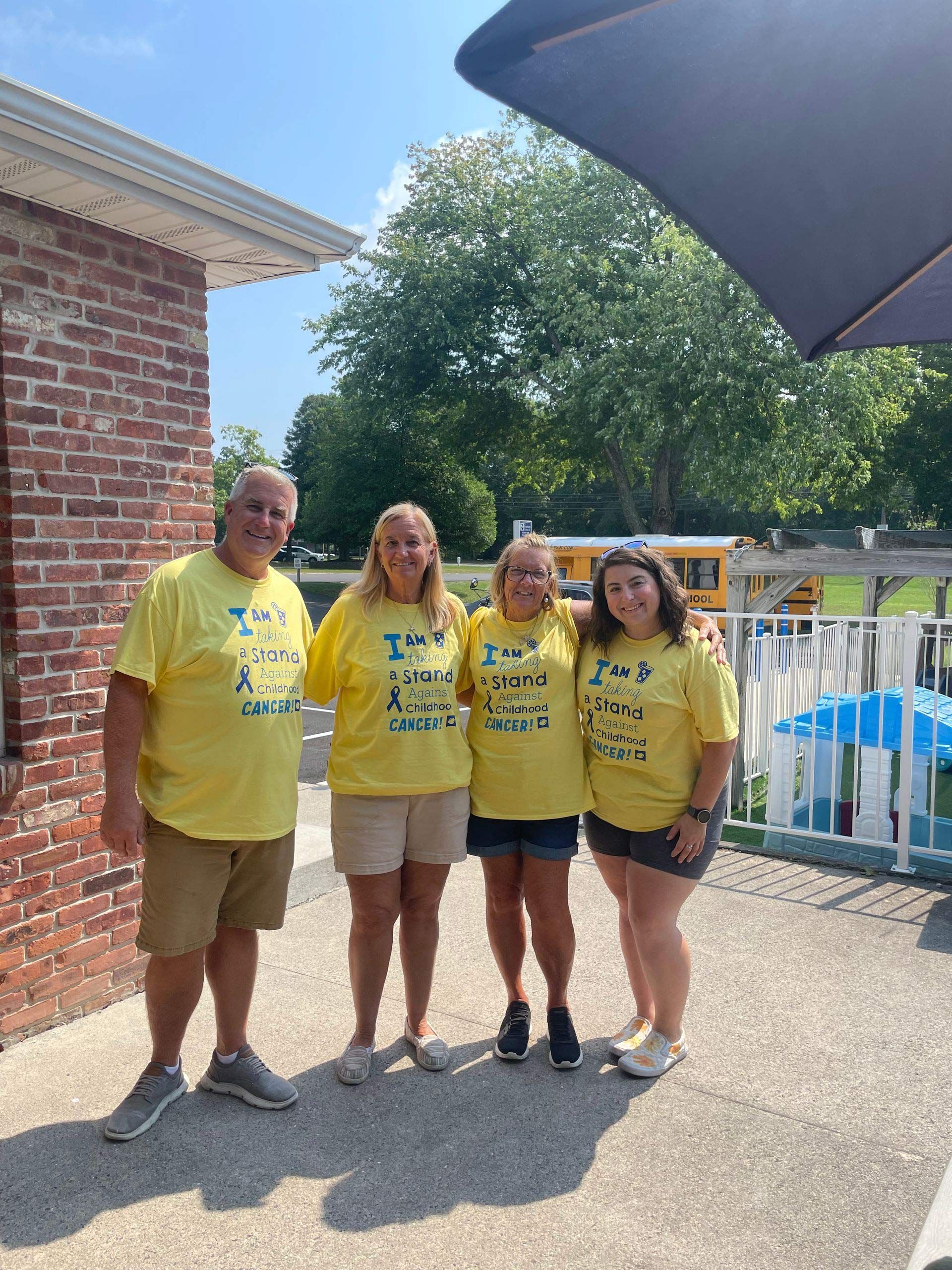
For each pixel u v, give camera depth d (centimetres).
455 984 371
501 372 2569
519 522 1423
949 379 3097
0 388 305
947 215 176
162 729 262
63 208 318
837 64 146
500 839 304
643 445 2214
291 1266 219
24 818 316
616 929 425
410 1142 267
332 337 2580
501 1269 218
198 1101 288
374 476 3819
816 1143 267
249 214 336
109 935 349
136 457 350
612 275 2275
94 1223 233
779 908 446
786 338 2055
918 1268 177
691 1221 234
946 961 387
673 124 155
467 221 2497
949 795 672
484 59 136
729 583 682
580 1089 295
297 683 281
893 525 4772
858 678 536
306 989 365
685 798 291
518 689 300
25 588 312
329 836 505
